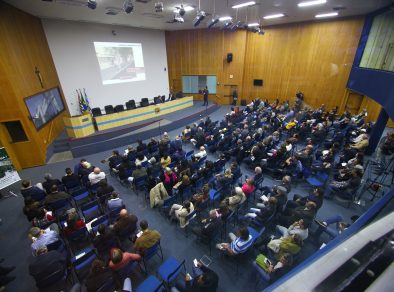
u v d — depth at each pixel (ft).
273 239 14.11
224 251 13.73
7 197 22.21
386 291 1.82
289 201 16.03
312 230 16.02
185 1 26.91
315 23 41.98
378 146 28.53
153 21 38.45
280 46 46.88
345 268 2.06
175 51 52.90
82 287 11.75
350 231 3.53
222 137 30.01
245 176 21.70
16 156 27.04
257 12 33.63
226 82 53.42
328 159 21.31
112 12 29.63
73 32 36.70
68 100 38.55
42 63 32.01
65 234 14.26
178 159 24.32
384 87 25.58
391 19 30.25
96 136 34.01
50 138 31.86
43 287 11.43
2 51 23.76
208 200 16.97
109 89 43.52
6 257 15.35
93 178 19.58
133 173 20.08
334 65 42.34
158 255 14.80
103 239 12.91
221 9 31.30
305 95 47.09
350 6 31.35
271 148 26.76
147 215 18.48
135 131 36.83
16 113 25.52
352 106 42.32
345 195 18.51
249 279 13.06
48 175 19.15
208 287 9.64
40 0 24.80
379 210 4.34
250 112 42.32
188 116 43.55
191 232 16.65
